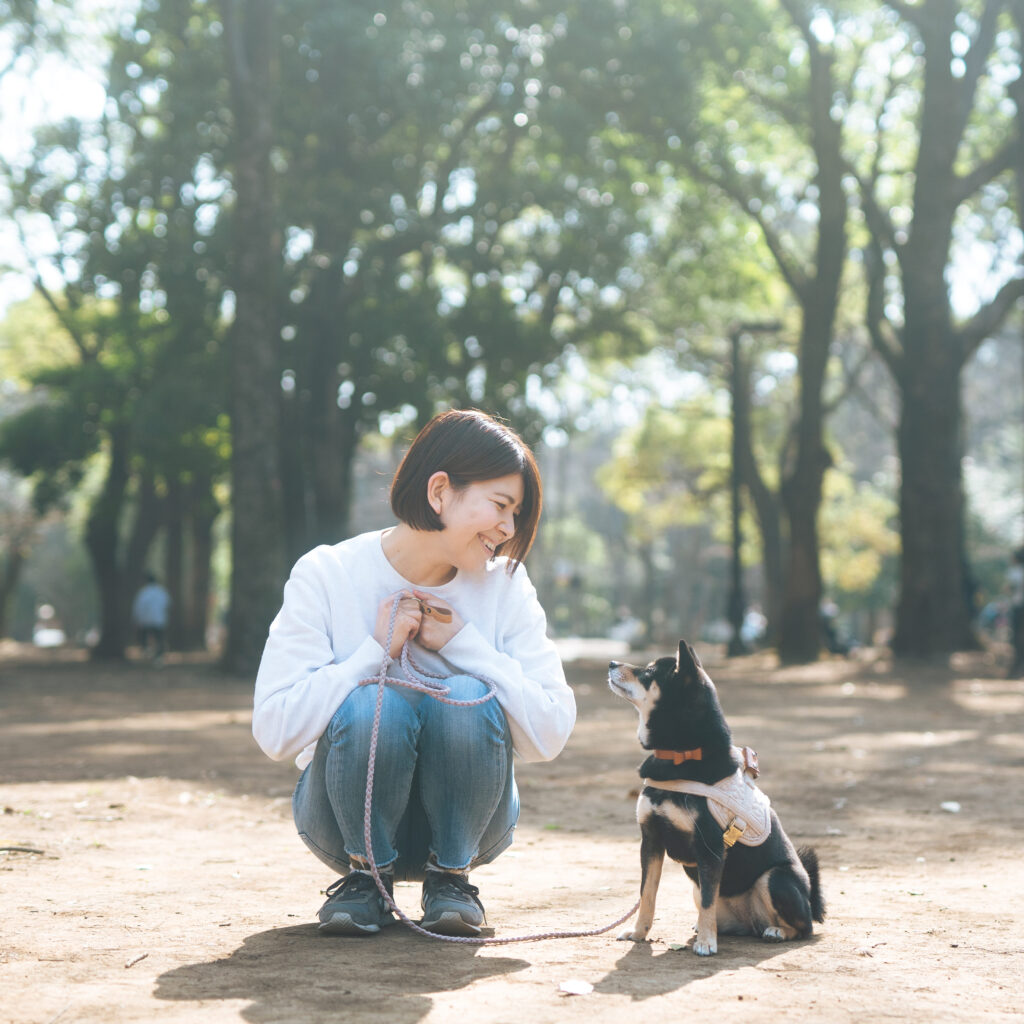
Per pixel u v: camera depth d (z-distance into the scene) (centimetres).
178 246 2222
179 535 3434
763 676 1978
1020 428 5206
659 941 348
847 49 2627
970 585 2602
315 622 349
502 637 367
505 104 2273
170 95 2147
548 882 450
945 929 368
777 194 2639
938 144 2119
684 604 5978
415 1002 274
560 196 2450
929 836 570
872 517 4391
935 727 1137
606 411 4506
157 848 526
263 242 1877
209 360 2372
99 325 2697
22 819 601
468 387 2580
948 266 2144
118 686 1836
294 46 2136
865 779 779
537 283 2680
